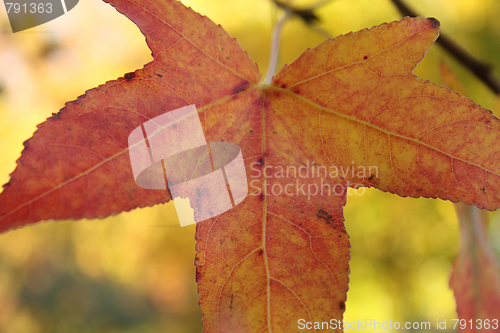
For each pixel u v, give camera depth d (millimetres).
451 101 232
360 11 542
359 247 802
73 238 1038
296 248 235
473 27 681
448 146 232
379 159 237
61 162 214
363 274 796
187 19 235
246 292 232
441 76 290
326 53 240
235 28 513
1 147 442
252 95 242
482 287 287
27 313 1204
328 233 235
